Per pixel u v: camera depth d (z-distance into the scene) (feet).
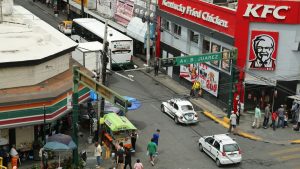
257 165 116.47
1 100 107.86
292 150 125.80
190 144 127.44
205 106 153.58
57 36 144.56
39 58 117.60
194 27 161.89
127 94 160.45
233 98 145.59
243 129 137.08
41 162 112.78
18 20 155.02
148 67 169.78
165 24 181.78
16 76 115.96
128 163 110.42
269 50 142.72
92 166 113.29
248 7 139.85
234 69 137.18
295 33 140.77
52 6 288.51
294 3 138.00
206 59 127.75
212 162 117.50
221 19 149.48
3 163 109.60
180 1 168.45
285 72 144.36
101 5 232.53
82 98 125.29
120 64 184.03
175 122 140.87
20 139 116.98
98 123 124.67
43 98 111.75
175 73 175.52
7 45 126.21
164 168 113.70
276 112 138.31
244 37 142.51
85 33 200.95
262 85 146.20
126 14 206.28
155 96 160.56
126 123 119.55
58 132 126.21
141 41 190.39
